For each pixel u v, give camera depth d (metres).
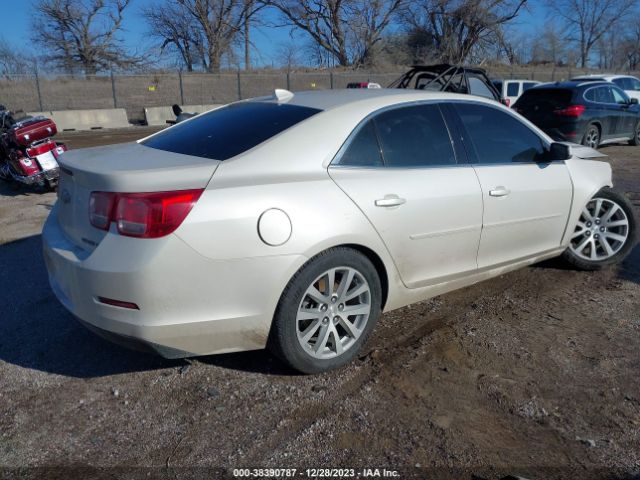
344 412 3.00
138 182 2.80
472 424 2.91
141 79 29.34
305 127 3.33
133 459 2.68
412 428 2.88
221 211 2.87
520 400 3.10
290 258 3.01
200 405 3.08
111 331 2.90
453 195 3.71
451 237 3.77
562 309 4.23
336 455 2.69
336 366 3.38
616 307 4.25
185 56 42.88
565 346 3.67
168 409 3.05
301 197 3.09
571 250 4.83
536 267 5.09
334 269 3.22
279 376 3.34
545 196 4.33
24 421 2.97
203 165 2.99
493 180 3.98
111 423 2.95
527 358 3.53
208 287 2.88
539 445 2.76
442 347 3.67
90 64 39.38
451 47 39.50
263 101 3.93
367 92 3.90
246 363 3.49
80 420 2.98
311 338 3.30
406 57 41.66
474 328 3.93
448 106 3.98
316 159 3.25
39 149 8.56
